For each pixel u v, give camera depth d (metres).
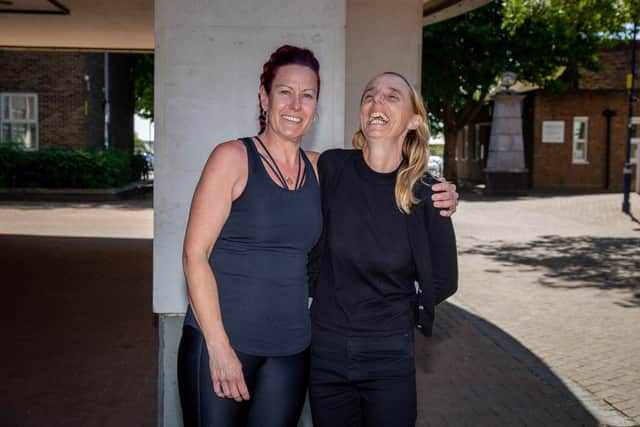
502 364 5.71
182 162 3.62
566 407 4.74
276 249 2.38
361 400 2.63
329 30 3.60
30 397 4.68
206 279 2.25
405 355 2.55
